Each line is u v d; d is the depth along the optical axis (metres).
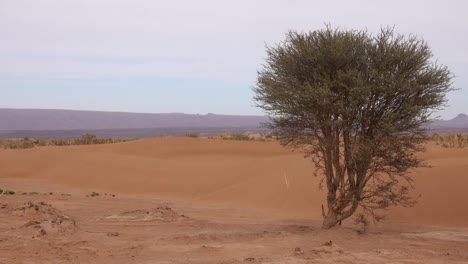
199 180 29.22
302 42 13.60
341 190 13.95
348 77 12.89
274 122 14.15
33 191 27.77
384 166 15.33
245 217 19.41
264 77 14.01
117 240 12.75
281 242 12.45
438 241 13.40
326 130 13.82
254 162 31.44
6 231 12.89
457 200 18.23
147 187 28.92
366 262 10.47
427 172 21.67
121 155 39.72
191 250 11.45
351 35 13.61
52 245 11.41
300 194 22.56
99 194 26.84
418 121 13.14
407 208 18.58
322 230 14.01
